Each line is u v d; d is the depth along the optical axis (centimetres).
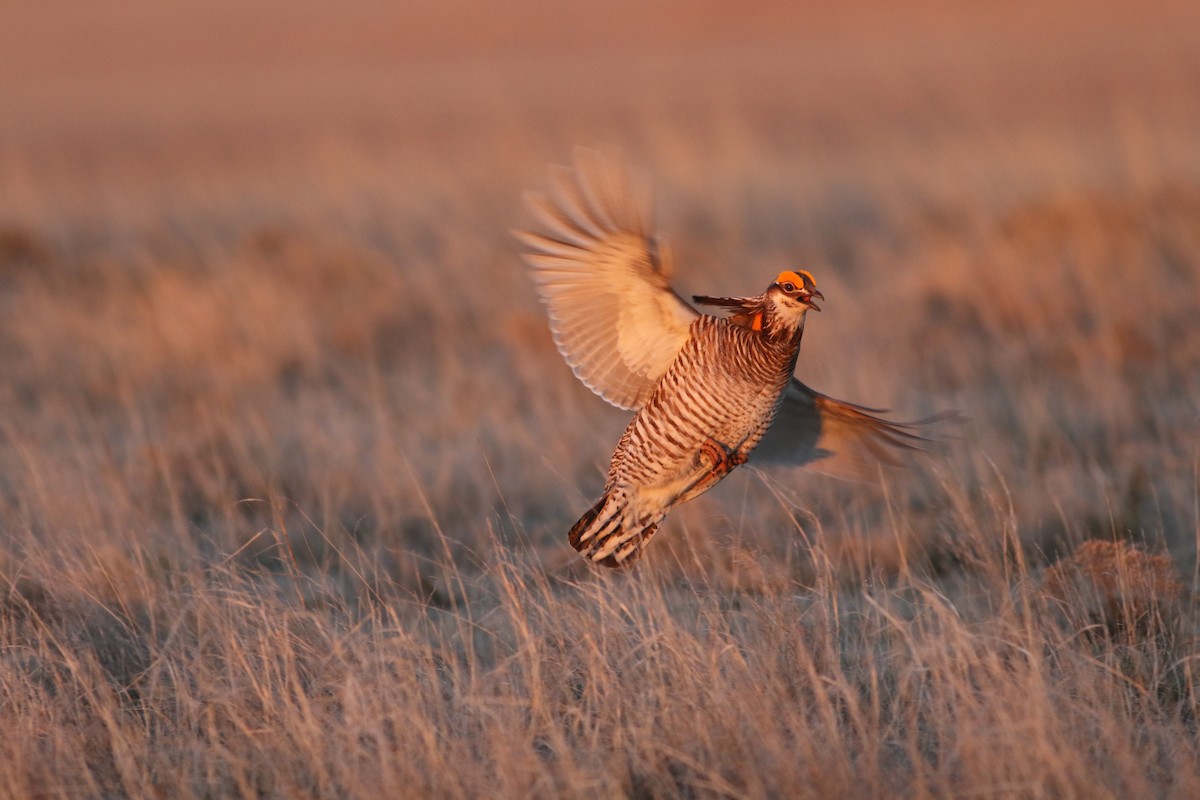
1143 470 1139
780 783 621
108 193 3309
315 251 1989
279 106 5741
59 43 8925
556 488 1184
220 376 1535
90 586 878
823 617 774
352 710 666
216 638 784
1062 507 1072
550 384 1452
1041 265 1728
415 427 1342
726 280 1970
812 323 1616
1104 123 3397
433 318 1789
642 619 805
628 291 753
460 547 1070
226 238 2534
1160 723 691
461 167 3216
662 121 4072
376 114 5228
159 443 1223
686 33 8012
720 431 779
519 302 1822
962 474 1127
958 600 886
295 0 9975
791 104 4575
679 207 2516
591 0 9306
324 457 1245
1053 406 1336
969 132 3353
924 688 718
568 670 731
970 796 611
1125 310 1591
